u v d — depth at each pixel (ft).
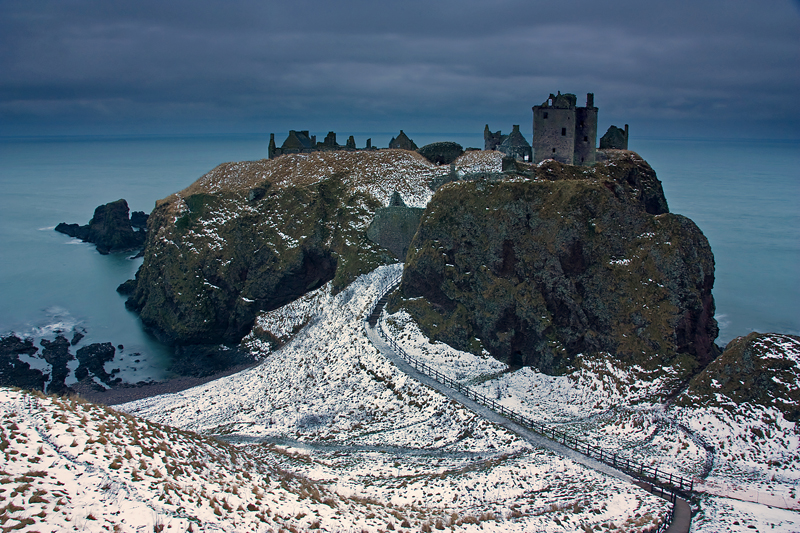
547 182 163.43
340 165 279.49
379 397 147.74
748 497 91.25
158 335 234.17
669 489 95.04
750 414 114.62
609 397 136.77
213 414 152.87
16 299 282.15
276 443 128.67
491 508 86.89
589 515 81.51
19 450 63.87
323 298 223.92
